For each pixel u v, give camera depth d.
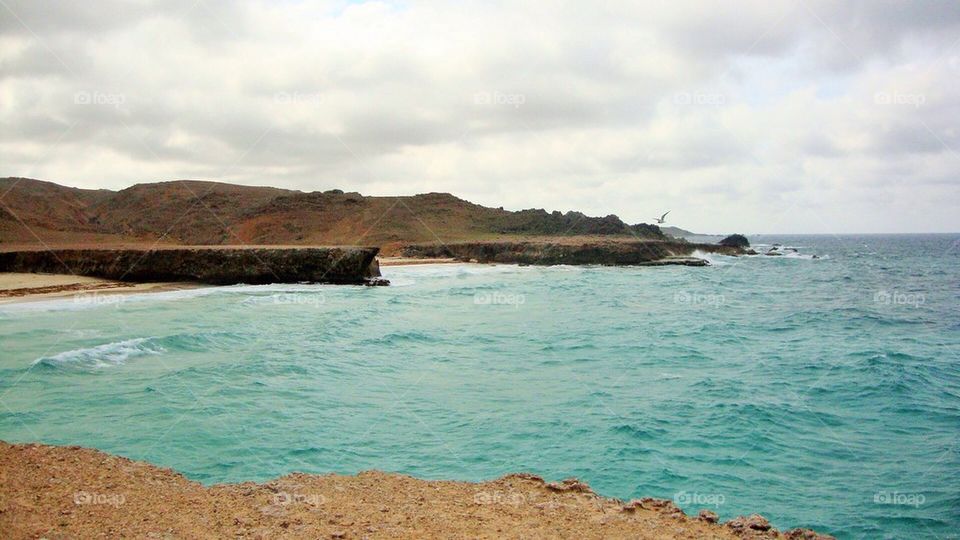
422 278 71.06
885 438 16.14
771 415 17.75
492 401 18.80
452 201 152.38
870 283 69.44
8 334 28.06
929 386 21.48
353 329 32.66
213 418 16.20
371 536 7.27
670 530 7.85
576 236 127.81
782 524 11.45
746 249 135.00
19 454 9.45
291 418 16.45
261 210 135.88
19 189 107.69
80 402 17.47
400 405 18.09
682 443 15.40
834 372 23.52
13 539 6.71
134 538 6.97
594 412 17.77
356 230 128.12
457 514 8.09
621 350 27.80
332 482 9.27
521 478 9.70
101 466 9.27
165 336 27.39
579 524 7.88
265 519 7.68
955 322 38.66
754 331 34.50
